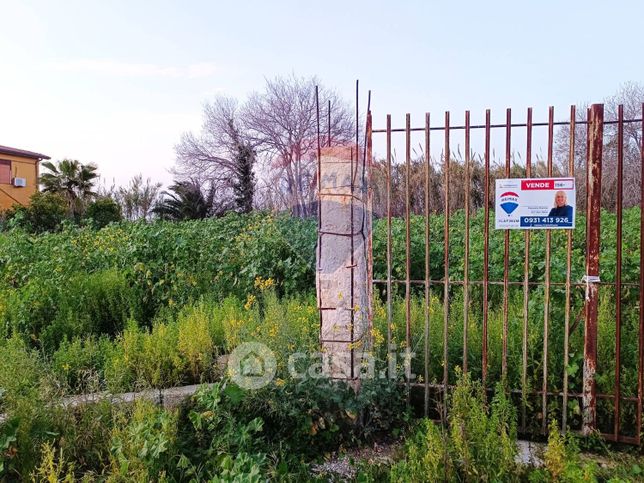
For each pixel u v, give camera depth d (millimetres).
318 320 3744
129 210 25891
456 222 8852
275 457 2955
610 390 3295
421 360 3744
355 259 3375
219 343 4449
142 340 4121
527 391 3271
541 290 5070
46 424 2885
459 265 6793
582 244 7113
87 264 6789
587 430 3197
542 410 3314
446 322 3375
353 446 3309
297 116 19156
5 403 2975
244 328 3789
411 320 4148
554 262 5711
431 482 2434
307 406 3295
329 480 2896
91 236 8469
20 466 2668
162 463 2689
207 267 6652
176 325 4590
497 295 5922
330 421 3297
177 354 3887
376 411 3387
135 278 6184
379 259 7309
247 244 6801
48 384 3201
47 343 4684
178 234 7336
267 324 3623
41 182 23422
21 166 24141
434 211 8070
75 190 23984
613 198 13188
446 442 2672
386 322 4109
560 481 2438
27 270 6504
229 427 3014
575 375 3449
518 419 3428
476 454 2592
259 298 6070
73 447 2830
